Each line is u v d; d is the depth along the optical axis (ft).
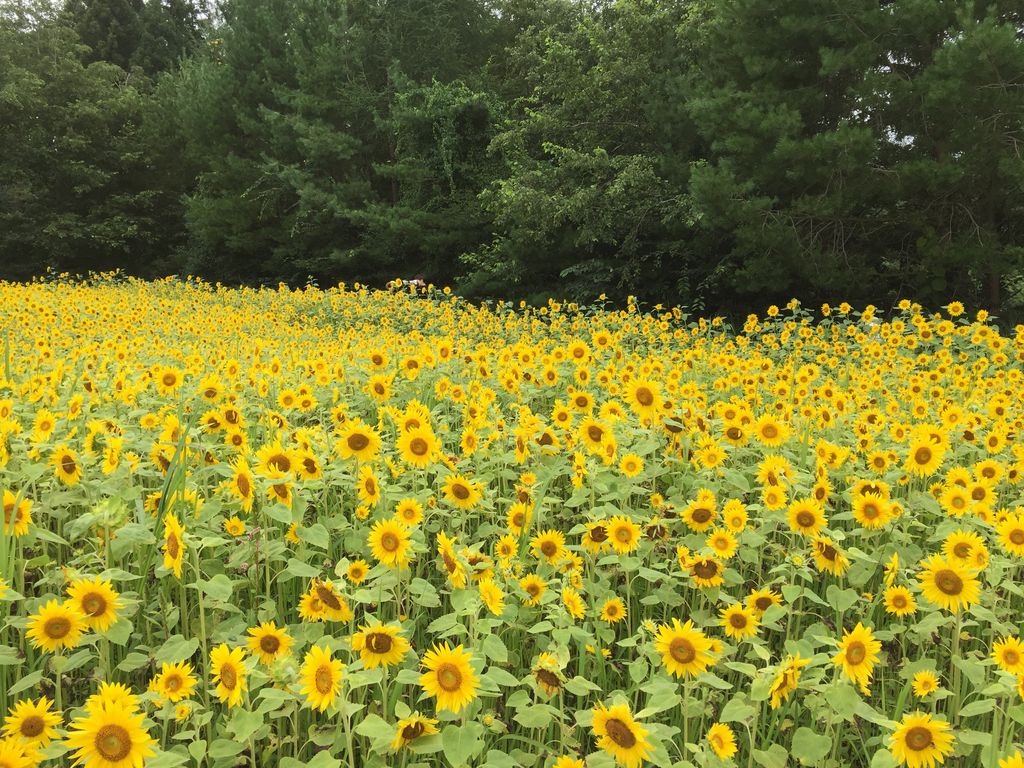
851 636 5.88
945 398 18.71
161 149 94.12
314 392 15.80
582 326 33.86
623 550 7.98
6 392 14.02
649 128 56.95
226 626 7.16
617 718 5.17
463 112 70.64
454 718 5.69
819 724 7.46
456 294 65.26
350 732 5.33
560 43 62.69
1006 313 41.98
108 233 88.48
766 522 9.28
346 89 74.54
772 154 39.34
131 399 13.47
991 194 39.17
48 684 6.73
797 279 45.06
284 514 7.18
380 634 5.54
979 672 6.48
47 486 9.25
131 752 4.47
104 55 118.11
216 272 86.69
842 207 39.86
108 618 5.81
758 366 21.24
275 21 80.07
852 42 39.45
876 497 9.07
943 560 7.02
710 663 5.91
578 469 10.12
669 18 56.18
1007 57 33.88
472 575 6.60
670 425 11.12
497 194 61.11
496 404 15.26
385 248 71.31
